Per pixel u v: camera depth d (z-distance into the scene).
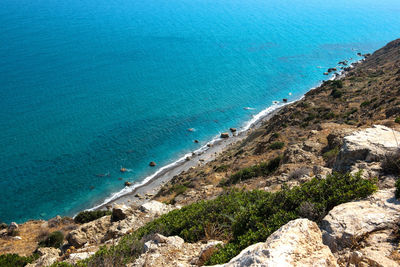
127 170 65.06
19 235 35.16
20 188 57.34
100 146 72.31
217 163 52.34
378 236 6.65
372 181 9.63
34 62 121.31
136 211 25.31
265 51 154.75
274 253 4.95
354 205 8.07
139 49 148.25
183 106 95.75
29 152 67.75
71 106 90.12
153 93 103.50
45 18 193.38
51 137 74.00
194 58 140.75
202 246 11.65
